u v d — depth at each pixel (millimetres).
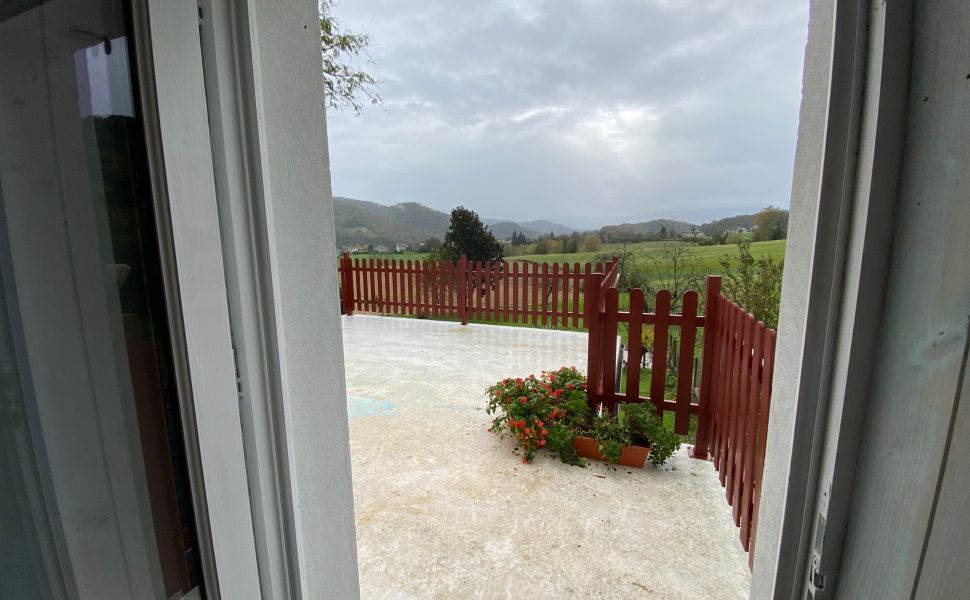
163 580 765
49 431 610
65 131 586
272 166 904
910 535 477
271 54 881
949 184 419
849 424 541
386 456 2914
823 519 584
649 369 5969
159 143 673
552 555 2002
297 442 1021
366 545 2066
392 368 4941
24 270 565
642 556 1995
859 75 510
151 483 734
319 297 1053
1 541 579
